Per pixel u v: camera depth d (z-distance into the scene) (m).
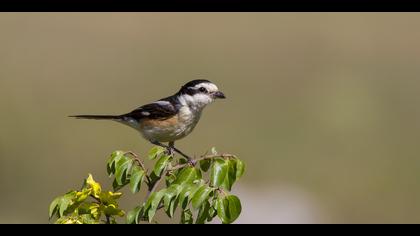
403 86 22.30
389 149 18.31
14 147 16.55
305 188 16.14
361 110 20.77
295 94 21.78
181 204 5.19
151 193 5.33
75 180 15.95
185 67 23.95
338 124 19.81
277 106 20.67
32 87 20.30
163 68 23.64
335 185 16.41
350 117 20.23
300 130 19.33
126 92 21.89
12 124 17.72
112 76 22.50
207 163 5.89
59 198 5.43
